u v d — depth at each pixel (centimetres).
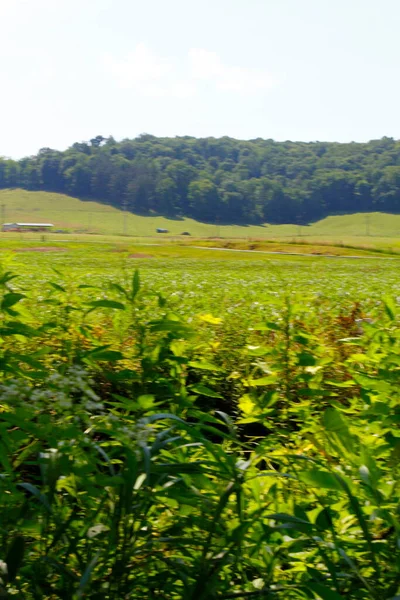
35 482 480
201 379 713
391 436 402
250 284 2067
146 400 350
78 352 423
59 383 316
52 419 319
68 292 635
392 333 477
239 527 303
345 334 776
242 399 432
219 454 310
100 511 326
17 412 303
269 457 385
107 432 303
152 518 356
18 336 437
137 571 315
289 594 317
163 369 507
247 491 358
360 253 9525
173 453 375
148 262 5347
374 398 434
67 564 316
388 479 384
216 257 7725
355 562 326
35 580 292
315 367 478
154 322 403
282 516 306
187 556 321
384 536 350
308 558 335
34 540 343
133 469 294
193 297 1202
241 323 842
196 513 344
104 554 301
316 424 440
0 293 456
